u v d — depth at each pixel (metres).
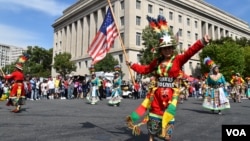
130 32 52.81
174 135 6.17
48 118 8.84
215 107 11.07
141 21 54.84
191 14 67.12
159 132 4.47
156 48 4.67
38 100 20.31
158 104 4.46
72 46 75.06
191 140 5.67
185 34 64.81
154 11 57.75
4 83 20.55
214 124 7.97
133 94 27.27
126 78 51.75
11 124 7.48
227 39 62.16
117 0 56.41
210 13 72.19
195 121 8.59
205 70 55.06
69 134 6.07
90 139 5.56
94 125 7.40
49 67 102.56
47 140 5.44
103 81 24.55
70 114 10.06
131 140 5.52
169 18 61.41
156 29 4.75
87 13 68.25
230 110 12.82
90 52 7.10
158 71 4.57
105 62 49.12
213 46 54.94
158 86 4.53
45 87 24.97
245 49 61.19
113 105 15.40
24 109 12.02
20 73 10.73
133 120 4.57
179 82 4.61
